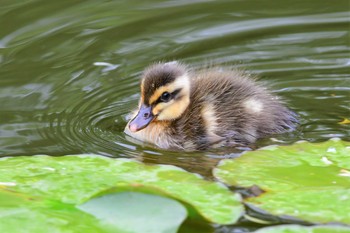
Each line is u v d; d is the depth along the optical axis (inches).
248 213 336.8
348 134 448.1
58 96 510.6
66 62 561.0
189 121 460.8
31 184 338.6
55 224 300.4
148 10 658.8
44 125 467.5
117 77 539.2
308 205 321.7
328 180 347.3
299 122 468.8
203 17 642.2
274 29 614.5
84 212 312.5
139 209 317.1
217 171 363.6
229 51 577.6
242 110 465.7
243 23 627.2
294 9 653.9
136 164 365.4
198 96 474.0
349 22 621.0
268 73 540.7
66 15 643.5
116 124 475.2
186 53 574.6
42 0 671.8
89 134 457.7
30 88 519.8
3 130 457.7
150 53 576.7
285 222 329.7
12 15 637.9
